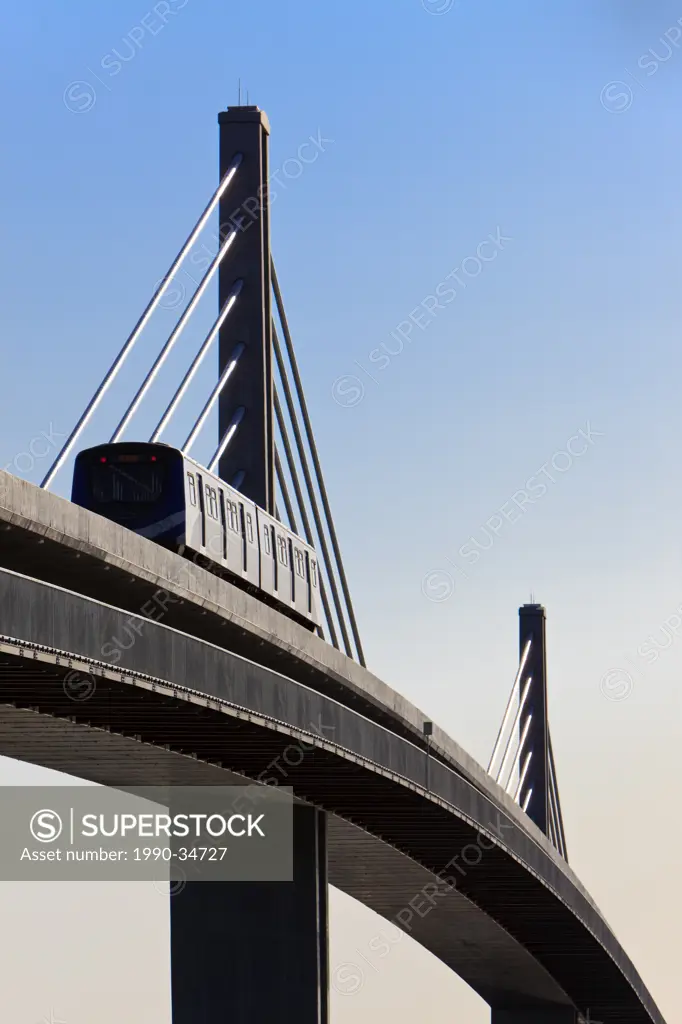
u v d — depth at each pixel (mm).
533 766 131125
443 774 65125
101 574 42750
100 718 43969
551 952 104938
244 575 59219
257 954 60531
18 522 37688
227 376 69375
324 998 61438
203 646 42156
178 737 47781
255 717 45844
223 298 70562
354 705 63188
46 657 34250
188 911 61156
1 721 44125
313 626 68875
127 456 55156
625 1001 117062
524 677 133375
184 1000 60750
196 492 56219
